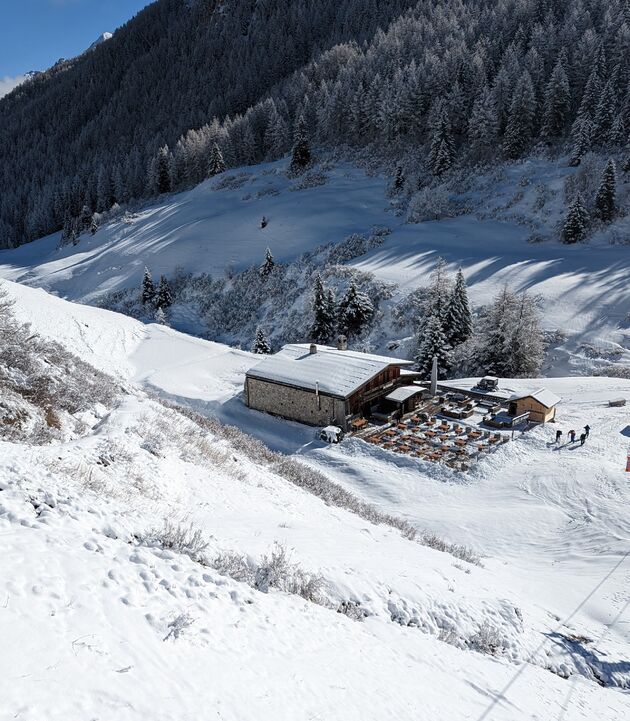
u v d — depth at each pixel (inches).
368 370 1550.2
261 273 3026.6
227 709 157.9
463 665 302.2
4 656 135.2
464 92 4099.4
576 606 583.2
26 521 212.5
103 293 3440.0
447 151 3695.9
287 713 171.2
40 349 568.4
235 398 1739.7
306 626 244.8
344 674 217.9
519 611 433.4
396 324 2294.5
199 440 613.9
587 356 1891.0
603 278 2292.1
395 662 258.7
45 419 435.2
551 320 2091.5
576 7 4586.6
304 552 356.5
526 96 3597.4
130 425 503.5
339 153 4473.4
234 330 2819.9
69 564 192.4
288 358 1712.6
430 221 3255.4
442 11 5575.8
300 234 3353.8
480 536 885.8
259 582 268.8
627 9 4212.6
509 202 3233.3
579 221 2738.7
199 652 179.8
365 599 328.8
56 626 156.6
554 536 862.5
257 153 5142.7
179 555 245.6
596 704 333.1
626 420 1286.9
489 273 2482.8
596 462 1088.2
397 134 4252.0
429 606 360.8
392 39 5280.5
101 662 150.3
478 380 1770.4
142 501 329.1
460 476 1148.5
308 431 1491.1
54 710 126.0
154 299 3161.9
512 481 1087.0
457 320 2107.5
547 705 295.7
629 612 574.9
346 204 3649.1
